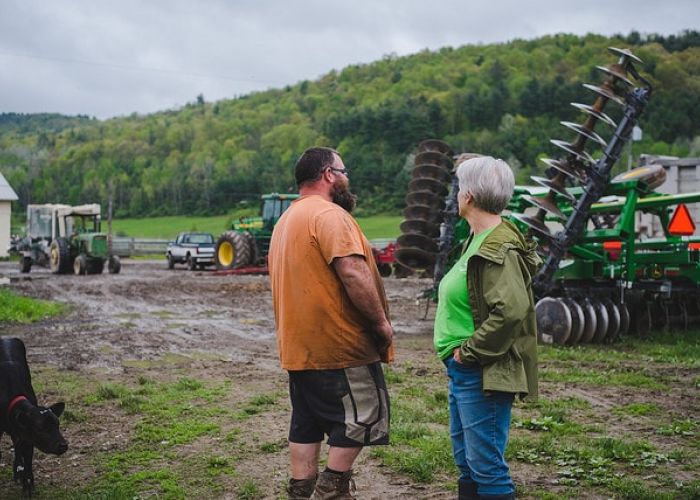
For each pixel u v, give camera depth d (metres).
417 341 11.56
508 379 3.31
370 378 3.71
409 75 121.00
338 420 3.65
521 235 3.50
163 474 5.09
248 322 14.26
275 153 98.81
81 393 7.75
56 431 4.82
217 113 144.88
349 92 123.56
